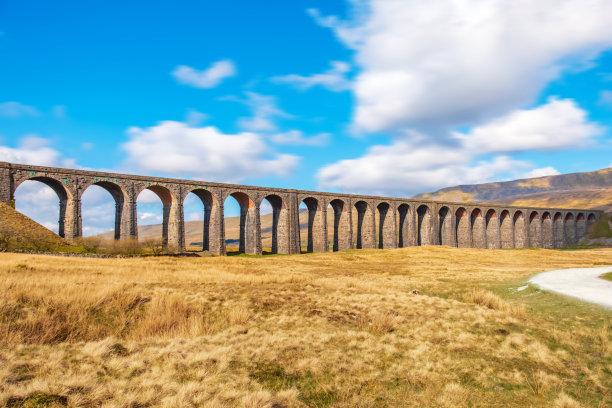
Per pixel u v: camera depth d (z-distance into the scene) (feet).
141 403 27.84
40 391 27.09
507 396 32.40
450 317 57.26
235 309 57.72
